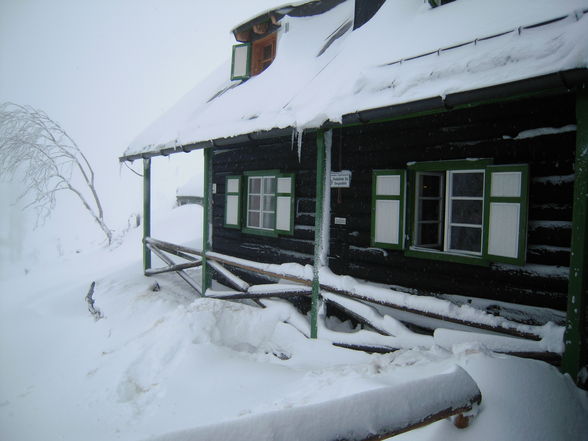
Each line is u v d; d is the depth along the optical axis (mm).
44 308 8398
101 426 3367
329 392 2896
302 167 6062
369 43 4742
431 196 4926
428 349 3619
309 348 4406
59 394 4285
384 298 3934
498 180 3727
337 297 4488
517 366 2531
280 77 6270
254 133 4945
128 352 4520
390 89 3617
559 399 2383
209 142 5816
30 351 6512
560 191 3414
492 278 3850
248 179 7199
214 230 8078
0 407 4383
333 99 4102
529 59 2793
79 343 6301
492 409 2129
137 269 9617
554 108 3445
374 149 4910
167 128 7918
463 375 1993
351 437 1433
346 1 7664
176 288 7957
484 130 3896
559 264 3426
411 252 4484
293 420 1364
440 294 4254
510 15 3434
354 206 5160
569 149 3361
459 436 2025
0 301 10234
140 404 3553
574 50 2498
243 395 3414
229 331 4727
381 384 2684
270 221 6887
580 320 2686
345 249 5262
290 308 5121
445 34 3801
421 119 4414
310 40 6973
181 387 3656
